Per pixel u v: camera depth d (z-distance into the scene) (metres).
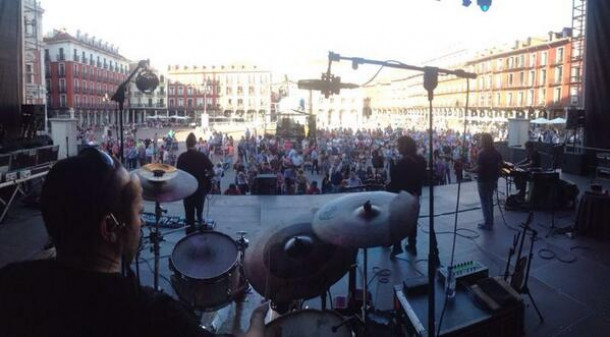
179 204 8.98
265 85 84.56
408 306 3.51
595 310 4.50
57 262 1.02
